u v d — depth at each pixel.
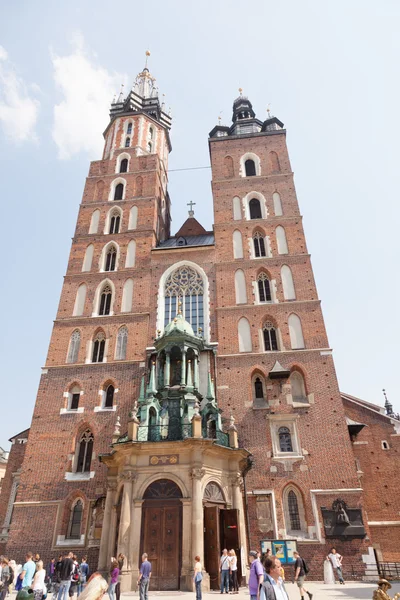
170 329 34.47
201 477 25.06
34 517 30.91
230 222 44.66
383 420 36.47
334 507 29.19
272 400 33.81
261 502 29.94
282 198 45.97
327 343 36.00
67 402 35.62
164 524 24.48
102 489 31.30
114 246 44.69
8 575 19.81
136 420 27.55
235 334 37.53
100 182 50.50
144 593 17.78
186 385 31.66
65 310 40.75
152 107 62.78
